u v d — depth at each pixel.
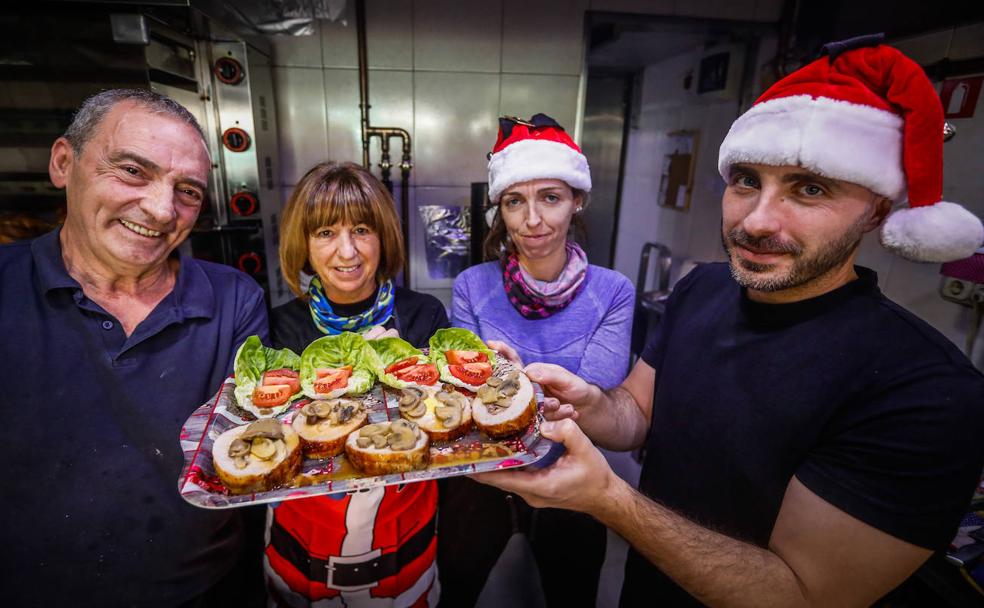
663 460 1.04
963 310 1.60
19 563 0.91
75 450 0.93
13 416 0.90
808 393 0.80
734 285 1.02
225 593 1.16
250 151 2.11
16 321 0.91
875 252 1.94
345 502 1.07
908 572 0.68
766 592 0.71
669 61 3.25
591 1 2.49
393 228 1.33
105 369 0.95
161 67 1.77
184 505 1.00
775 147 0.69
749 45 2.64
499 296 1.53
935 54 1.72
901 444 0.68
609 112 3.81
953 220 0.66
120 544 0.96
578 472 0.78
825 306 0.82
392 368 1.19
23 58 1.62
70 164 0.91
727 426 0.90
